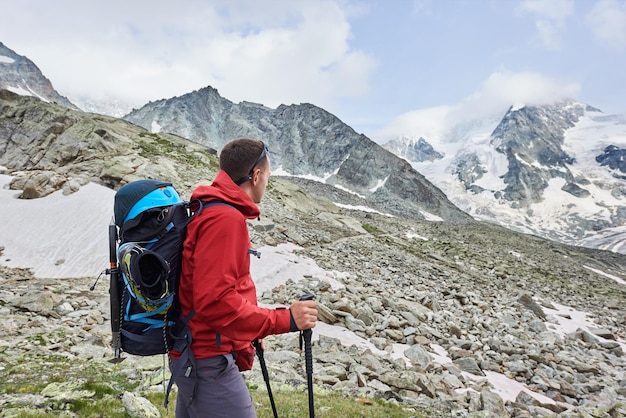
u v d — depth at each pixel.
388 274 39.78
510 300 41.84
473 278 53.81
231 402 3.20
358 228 70.50
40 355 13.26
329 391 11.79
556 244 127.19
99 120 76.19
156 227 3.05
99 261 31.61
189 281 3.08
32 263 30.95
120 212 3.14
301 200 79.38
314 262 37.56
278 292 27.39
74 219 37.75
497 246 92.50
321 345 18.06
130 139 72.69
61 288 24.48
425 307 29.12
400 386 13.77
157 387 10.14
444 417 11.49
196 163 69.56
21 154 57.53
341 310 23.50
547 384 18.89
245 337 3.02
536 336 29.72
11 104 67.69
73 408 8.21
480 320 29.50
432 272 48.56
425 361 18.44
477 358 20.91
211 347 3.13
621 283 84.94
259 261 33.28
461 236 97.31
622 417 15.14
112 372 11.73
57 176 45.34
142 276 2.88
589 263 102.69
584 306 50.78
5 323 16.89
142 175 50.97
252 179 3.41
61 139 58.59
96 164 51.94
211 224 2.97
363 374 14.55
